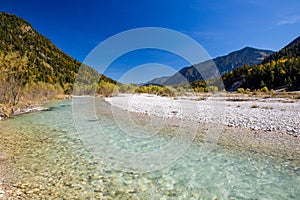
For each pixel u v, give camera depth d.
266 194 5.23
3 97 23.30
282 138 10.09
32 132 12.16
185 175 6.33
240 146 9.03
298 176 6.18
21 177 6.03
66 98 46.12
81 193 5.18
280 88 62.59
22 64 26.59
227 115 16.11
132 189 5.45
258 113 16.30
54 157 7.82
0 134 11.60
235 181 5.92
